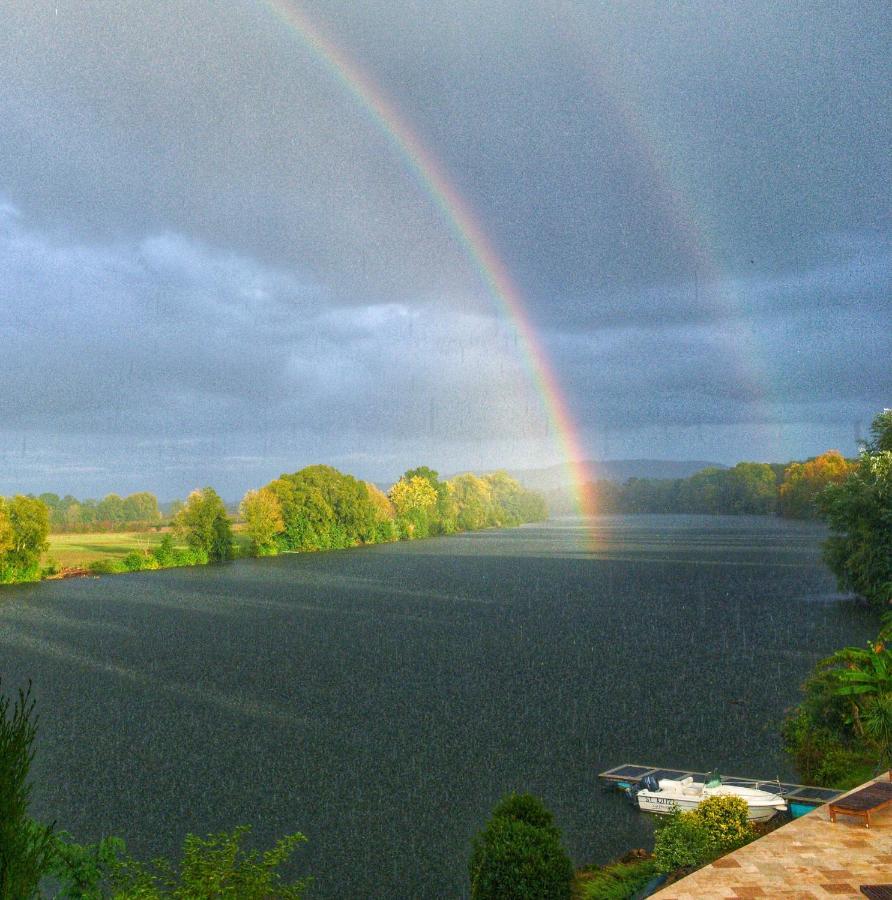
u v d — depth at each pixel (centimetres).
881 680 2830
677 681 5578
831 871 1290
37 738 4288
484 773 3603
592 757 3794
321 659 6638
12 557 13275
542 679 5719
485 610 9706
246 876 1636
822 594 10788
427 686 5534
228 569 15450
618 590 11656
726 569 14500
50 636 7962
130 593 11750
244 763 3816
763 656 6512
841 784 2678
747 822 2148
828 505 7869
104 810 3206
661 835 2131
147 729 4469
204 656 6831
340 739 4216
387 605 10219
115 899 1502
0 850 888
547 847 1752
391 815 3122
